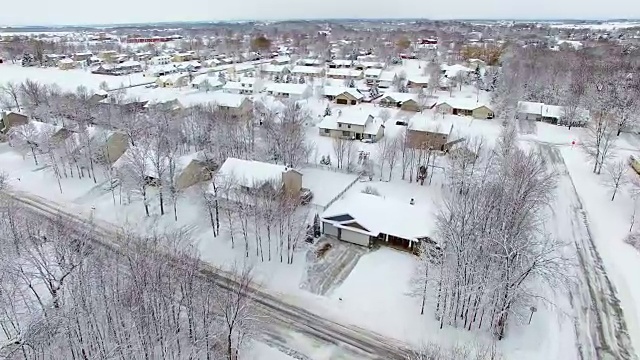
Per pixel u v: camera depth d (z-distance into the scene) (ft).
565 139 282.36
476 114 329.31
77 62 593.01
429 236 153.48
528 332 123.34
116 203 196.54
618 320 128.88
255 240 164.35
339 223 165.37
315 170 216.95
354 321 128.36
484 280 119.75
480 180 183.32
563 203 199.21
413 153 215.92
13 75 502.79
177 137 243.81
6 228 133.90
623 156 247.09
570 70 416.05
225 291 128.57
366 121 277.03
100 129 238.48
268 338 121.49
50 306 111.55
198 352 104.47
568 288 140.46
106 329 110.32
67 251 114.83
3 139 276.21
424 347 105.29
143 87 445.78
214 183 175.32
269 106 321.32
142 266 101.50
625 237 171.12
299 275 148.25
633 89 337.72
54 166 218.38
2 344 106.52
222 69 543.39
